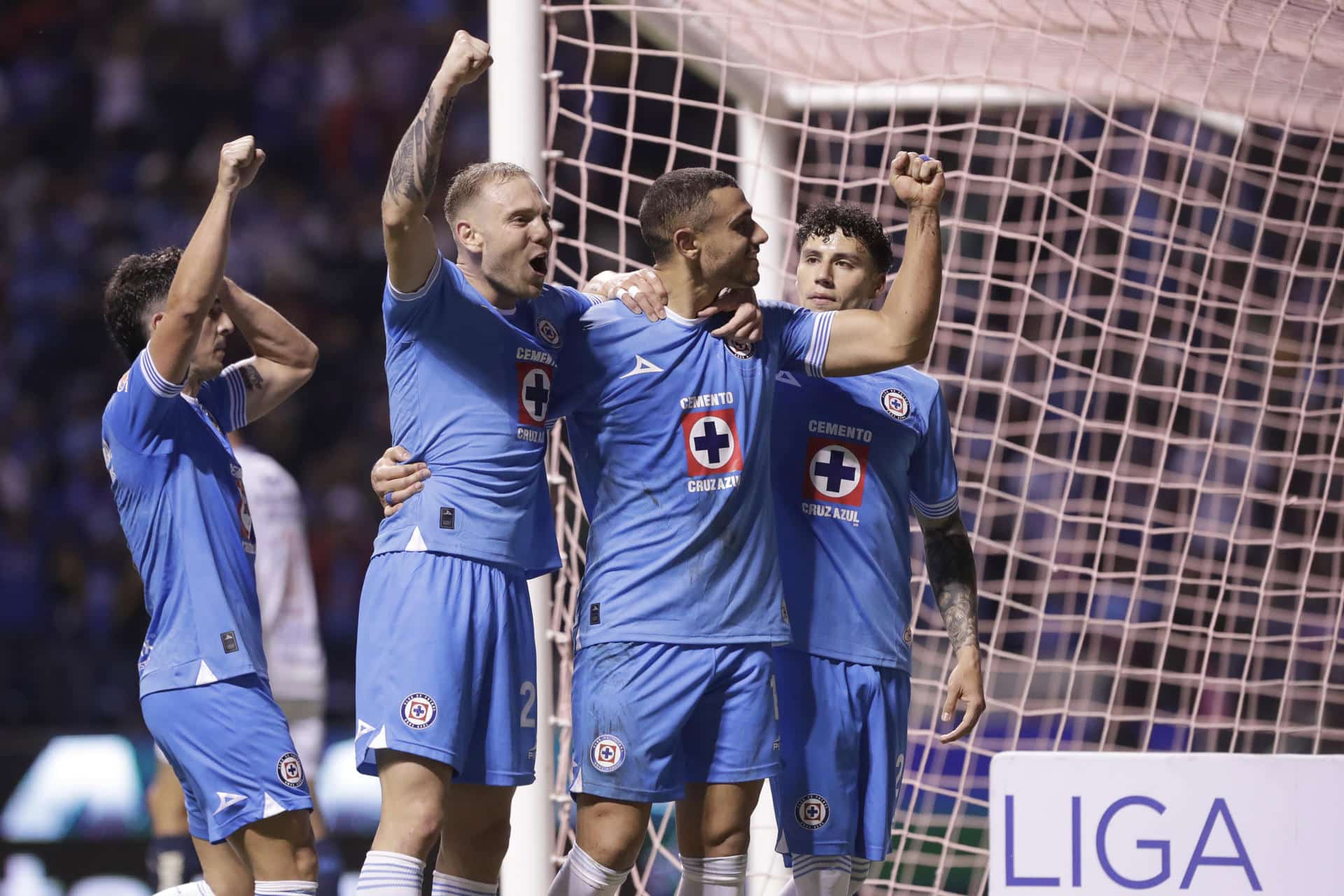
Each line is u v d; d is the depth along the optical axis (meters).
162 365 12.60
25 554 39.75
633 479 12.46
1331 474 21.25
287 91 48.88
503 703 12.27
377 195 47.22
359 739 12.06
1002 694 28.94
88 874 25.42
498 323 12.18
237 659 12.83
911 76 22.11
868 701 13.67
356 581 38.34
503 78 17.31
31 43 49.59
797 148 27.94
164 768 19.16
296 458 41.09
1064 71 22.03
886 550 13.88
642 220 12.69
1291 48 19.62
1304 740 28.20
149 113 48.56
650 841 21.98
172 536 12.91
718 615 12.29
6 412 43.00
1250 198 35.75
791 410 13.86
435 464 12.20
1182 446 34.25
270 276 44.25
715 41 20.39
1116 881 11.98
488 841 12.84
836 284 13.74
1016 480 34.88
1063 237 35.75
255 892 12.84
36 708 30.20
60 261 45.69
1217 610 20.69
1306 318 21.81
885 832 13.70
